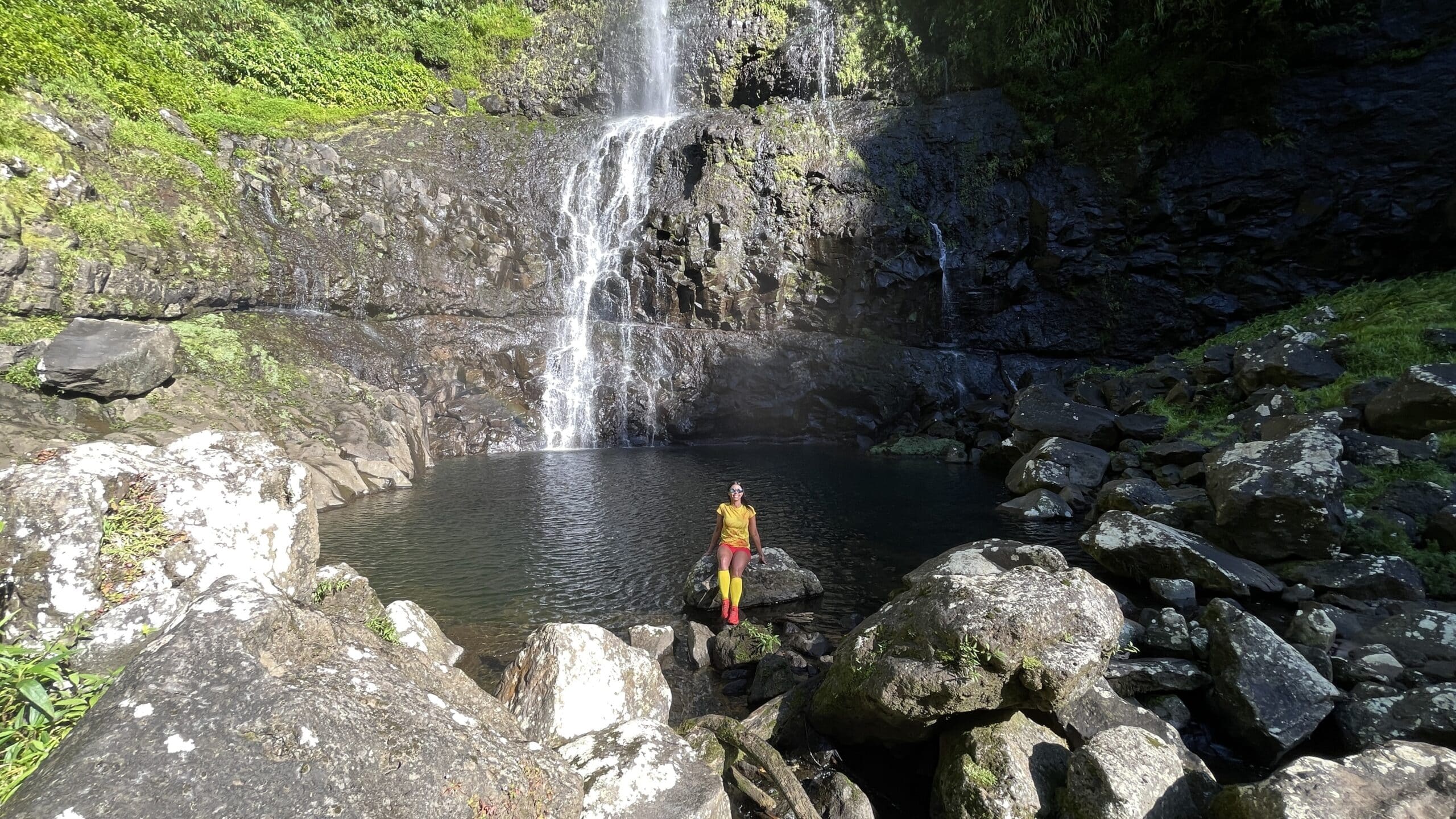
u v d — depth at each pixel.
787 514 11.02
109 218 12.77
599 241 22.17
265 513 3.99
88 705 2.66
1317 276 17.42
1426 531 7.03
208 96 17.73
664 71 24.69
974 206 20.58
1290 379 10.81
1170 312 18.73
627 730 3.67
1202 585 6.88
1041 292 20.16
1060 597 4.13
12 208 11.24
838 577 8.23
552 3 25.80
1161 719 4.46
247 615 2.39
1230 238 18.22
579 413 18.64
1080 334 19.78
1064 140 19.94
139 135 14.61
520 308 19.92
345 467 12.11
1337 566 6.75
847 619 7.06
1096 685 4.45
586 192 22.48
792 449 17.91
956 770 4.01
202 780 1.99
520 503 11.57
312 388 13.71
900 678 4.09
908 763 4.69
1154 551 7.18
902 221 20.41
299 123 19.31
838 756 4.72
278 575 4.03
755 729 4.85
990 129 20.77
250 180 16.56
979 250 20.33
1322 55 17.02
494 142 22.28
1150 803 3.57
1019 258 20.36
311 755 2.14
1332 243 17.06
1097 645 4.00
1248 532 7.40
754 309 20.47
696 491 12.52
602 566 8.52
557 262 21.12
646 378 19.08
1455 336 9.81
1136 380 14.32
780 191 20.77
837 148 21.25
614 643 4.50
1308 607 6.06
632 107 24.94
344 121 20.55
